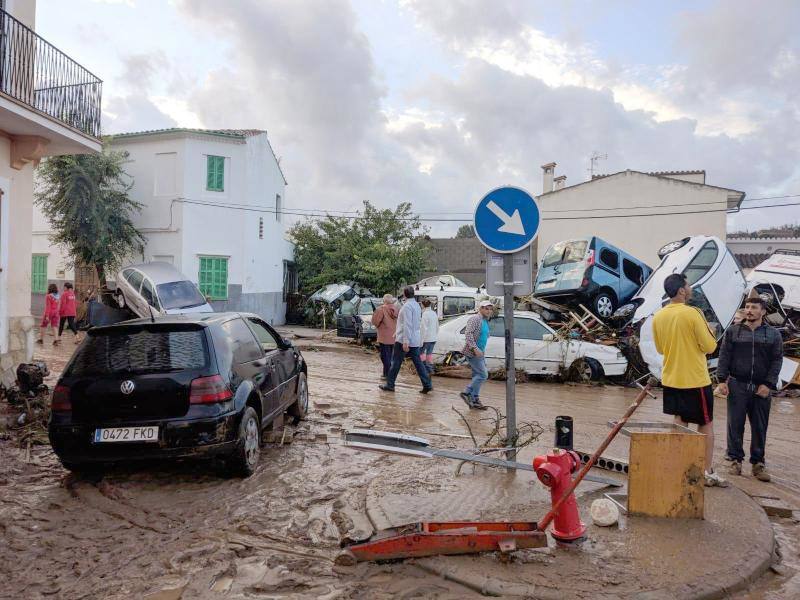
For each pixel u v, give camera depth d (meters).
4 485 5.51
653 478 4.59
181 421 5.32
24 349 9.75
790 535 4.68
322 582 3.74
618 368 12.74
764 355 5.95
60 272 24.92
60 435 5.38
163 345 5.60
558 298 15.61
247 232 24.39
